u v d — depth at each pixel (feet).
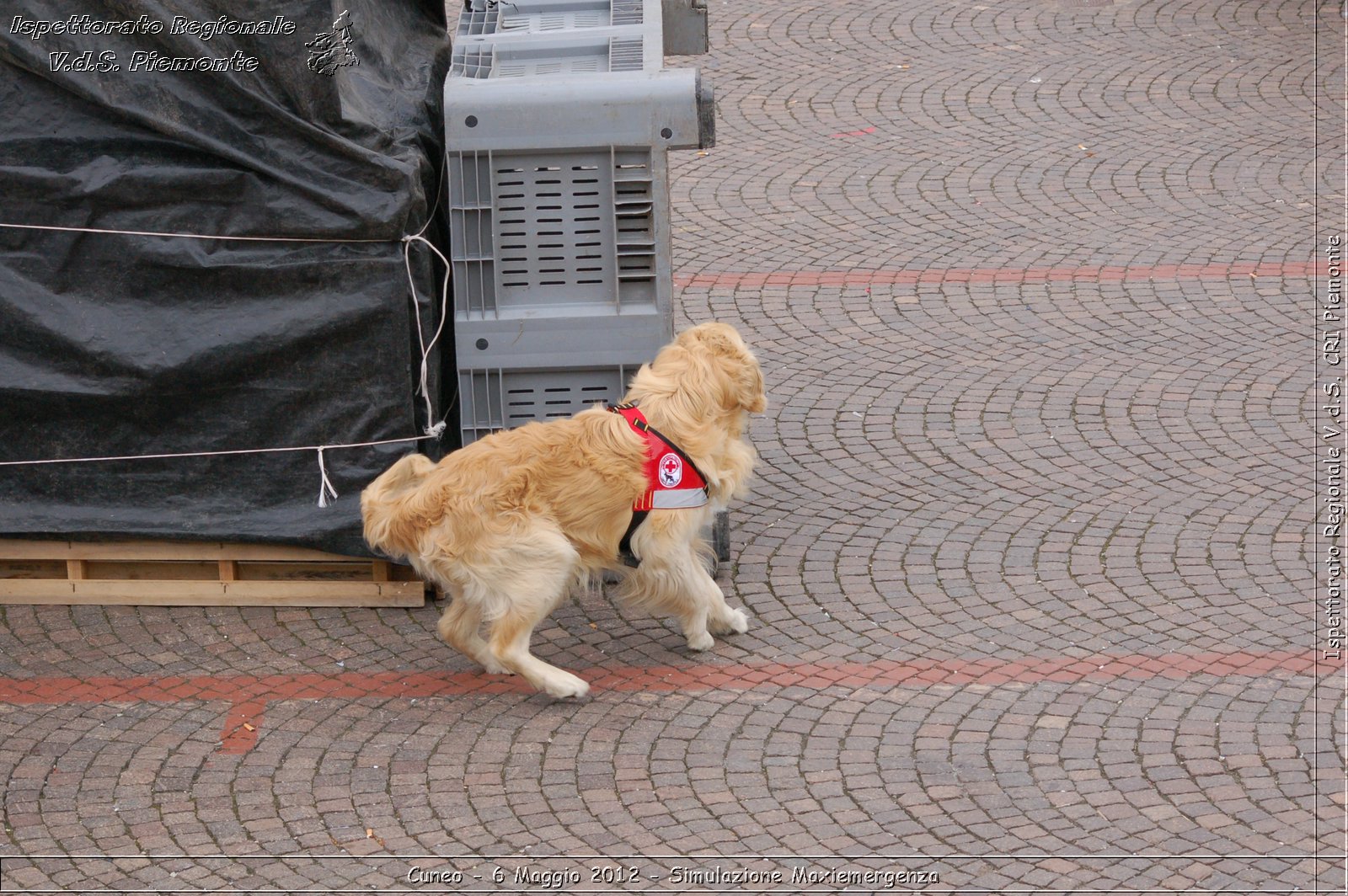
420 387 35.55
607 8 41.39
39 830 28.66
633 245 35.53
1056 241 58.29
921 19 85.92
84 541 36.01
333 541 35.58
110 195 33.53
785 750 30.73
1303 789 28.78
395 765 30.60
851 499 41.47
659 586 33.14
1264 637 34.24
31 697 33.27
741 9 88.84
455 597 32.73
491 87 34.45
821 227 60.54
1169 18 84.12
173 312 34.47
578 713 32.35
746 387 32.73
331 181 33.65
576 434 31.96
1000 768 29.86
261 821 28.89
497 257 35.65
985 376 48.34
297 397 34.99
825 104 73.87
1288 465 42.27
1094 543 38.65
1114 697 32.12
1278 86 73.41
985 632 34.94
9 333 34.40
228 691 33.53
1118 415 45.50
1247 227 58.70
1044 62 78.13
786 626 35.63
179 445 35.42
